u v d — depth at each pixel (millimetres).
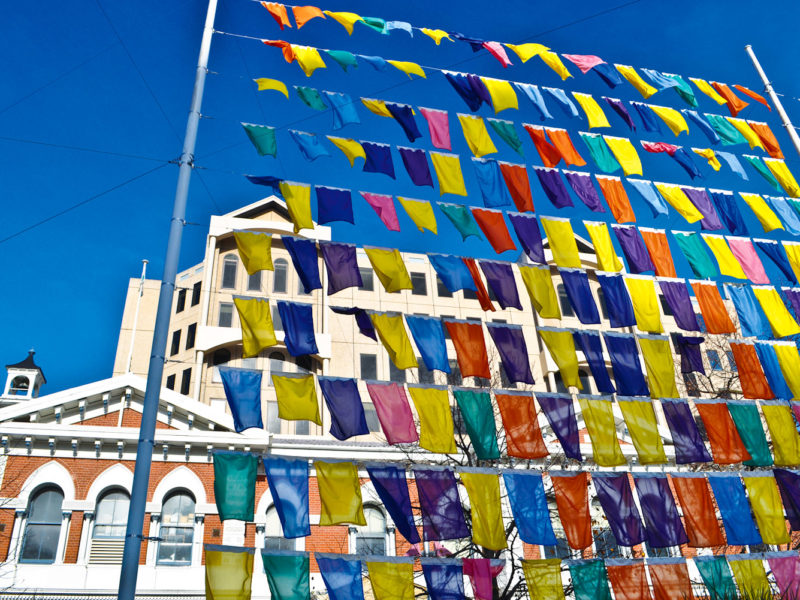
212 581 12938
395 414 15172
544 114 18156
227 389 14078
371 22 17188
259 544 21938
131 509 11828
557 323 48062
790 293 19891
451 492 14914
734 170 20203
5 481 21125
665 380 17234
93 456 22062
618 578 15070
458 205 17047
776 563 16141
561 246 17641
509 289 17062
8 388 39031
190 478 22438
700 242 19094
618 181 18703
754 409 17719
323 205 16312
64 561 20531
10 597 19641
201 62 16609
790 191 21172
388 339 15859
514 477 15391
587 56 18969
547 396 16328
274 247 46438
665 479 16359
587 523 15227
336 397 14953
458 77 17703
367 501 23375
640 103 19797
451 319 16594
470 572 14258
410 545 22734
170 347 46312
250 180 16078
